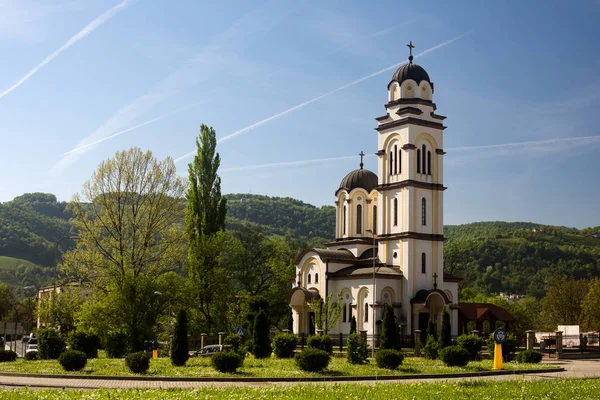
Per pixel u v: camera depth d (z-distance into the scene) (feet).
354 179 304.30
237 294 340.59
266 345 194.80
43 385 117.80
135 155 253.65
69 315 289.53
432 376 138.92
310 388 106.83
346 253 285.84
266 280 349.61
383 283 258.78
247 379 129.29
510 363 172.24
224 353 143.33
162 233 254.06
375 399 92.63
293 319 285.02
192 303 246.06
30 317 436.35
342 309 270.87
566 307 377.30
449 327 201.77
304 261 286.87
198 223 297.94
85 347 198.18
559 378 134.10
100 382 124.88
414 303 258.78
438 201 272.92
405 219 265.75
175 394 94.79
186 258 266.57
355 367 154.20
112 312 222.89
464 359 159.84
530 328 335.88
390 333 212.23
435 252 269.03
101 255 242.17
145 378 130.72
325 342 192.03
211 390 102.01
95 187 249.55
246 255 344.28
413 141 270.26
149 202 251.39
